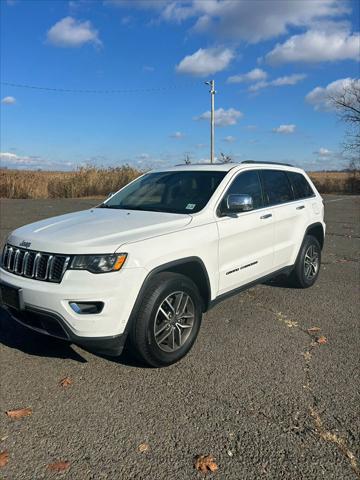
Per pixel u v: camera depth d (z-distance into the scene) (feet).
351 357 13.19
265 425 9.78
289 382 11.67
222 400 10.81
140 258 11.41
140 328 11.55
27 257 11.93
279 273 18.07
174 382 11.69
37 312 11.37
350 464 8.52
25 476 8.24
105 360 12.97
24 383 11.64
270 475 8.23
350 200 86.17
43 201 75.25
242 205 14.10
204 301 13.98
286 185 19.12
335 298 19.07
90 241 11.48
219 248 14.06
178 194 15.53
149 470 8.38
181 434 9.46
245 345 14.03
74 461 8.63
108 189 93.35
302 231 19.16
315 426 9.73
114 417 10.11
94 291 10.83
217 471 8.34
